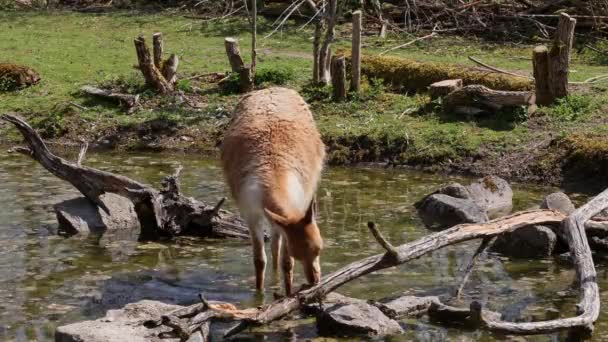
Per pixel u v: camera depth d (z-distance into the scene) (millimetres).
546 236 13477
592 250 13648
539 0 31078
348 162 19766
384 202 16656
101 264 13062
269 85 23906
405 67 23219
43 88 24484
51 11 37875
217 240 14516
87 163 19797
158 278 12430
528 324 9969
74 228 14617
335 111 21781
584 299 10633
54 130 22078
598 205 13086
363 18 31797
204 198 16500
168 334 9930
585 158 17906
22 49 29141
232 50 24047
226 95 23688
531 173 18188
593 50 27469
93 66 26781
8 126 22297
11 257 13273
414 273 12758
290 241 9820
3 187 17391
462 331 10664
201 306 10219
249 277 12500
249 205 10594
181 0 37844
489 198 16328
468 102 20641
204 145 21016
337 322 10508
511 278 12562
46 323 10742
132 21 34719
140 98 23266
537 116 20234
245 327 10375
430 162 19188
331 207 16328
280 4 33875
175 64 24156
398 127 20375
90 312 11109
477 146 19219
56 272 12641
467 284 12281
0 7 38656
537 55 20656
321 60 23375
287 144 10930
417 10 31500
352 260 13117
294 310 10570
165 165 19625
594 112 20359
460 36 30484
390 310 11023
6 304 11375
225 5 35406
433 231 14695
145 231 14938
